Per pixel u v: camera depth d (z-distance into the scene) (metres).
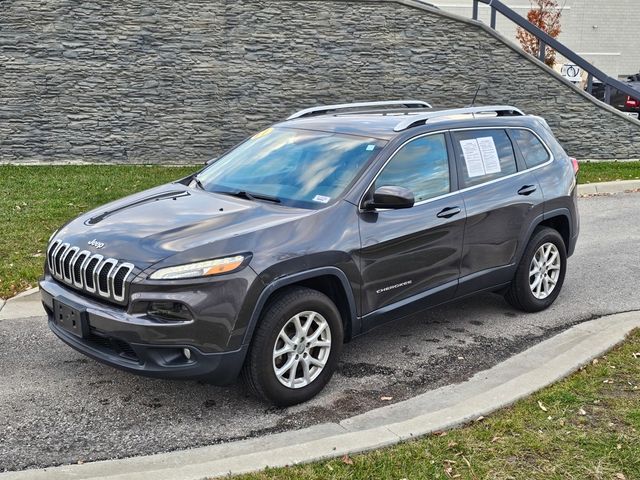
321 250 4.55
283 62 14.12
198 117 14.04
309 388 4.62
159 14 13.54
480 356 5.46
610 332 5.42
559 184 6.42
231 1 13.72
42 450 4.04
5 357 5.35
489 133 5.99
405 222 5.07
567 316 6.36
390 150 5.17
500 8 15.19
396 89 14.68
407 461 3.71
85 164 13.75
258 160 5.58
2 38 13.23
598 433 3.98
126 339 4.16
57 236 4.84
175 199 5.15
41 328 5.95
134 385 4.90
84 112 13.70
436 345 5.68
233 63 13.95
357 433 3.96
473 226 5.58
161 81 13.79
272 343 4.38
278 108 14.27
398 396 4.77
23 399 4.67
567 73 16.41
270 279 4.31
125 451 4.04
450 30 14.62
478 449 3.83
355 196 4.88
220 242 4.29
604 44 27.12
